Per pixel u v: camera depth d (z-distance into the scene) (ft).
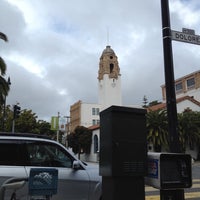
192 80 208.95
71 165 23.84
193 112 157.69
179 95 218.79
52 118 191.62
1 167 21.49
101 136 15.97
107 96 307.58
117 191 14.60
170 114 19.44
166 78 20.07
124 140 14.96
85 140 206.39
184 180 15.79
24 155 22.34
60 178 22.80
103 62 316.81
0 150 21.97
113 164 14.61
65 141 215.10
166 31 20.89
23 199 21.04
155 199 35.19
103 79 313.32
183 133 148.66
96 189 23.85
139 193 14.88
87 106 357.61
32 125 172.24
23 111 172.04
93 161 199.93
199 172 72.13
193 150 158.51
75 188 23.20
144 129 15.40
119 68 314.76
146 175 15.08
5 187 14.64
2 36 106.11
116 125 14.97
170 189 15.51
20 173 21.56
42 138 23.49
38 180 14.62
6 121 154.81
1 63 106.11
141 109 15.46
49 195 14.88
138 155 15.07
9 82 110.52
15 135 22.77
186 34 21.97
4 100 112.27
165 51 20.61
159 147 146.72
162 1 21.27
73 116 378.94
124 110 15.15
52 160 23.35
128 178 14.85
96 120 357.00
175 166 15.79
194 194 39.09
